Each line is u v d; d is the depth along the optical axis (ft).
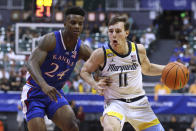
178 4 63.67
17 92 39.91
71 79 44.37
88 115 40.96
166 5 63.87
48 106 16.08
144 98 16.15
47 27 30.99
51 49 15.58
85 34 51.34
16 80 42.22
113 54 15.47
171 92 42.27
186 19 61.77
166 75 15.80
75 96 39.14
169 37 66.13
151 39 54.65
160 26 64.23
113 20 15.31
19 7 66.28
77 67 25.11
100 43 49.03
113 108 15.55
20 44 33.81
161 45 57.41
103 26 54.08
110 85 15.83
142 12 62.85
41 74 15.39
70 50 15.99
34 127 15.35
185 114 40.91
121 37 15.19
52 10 30.40
